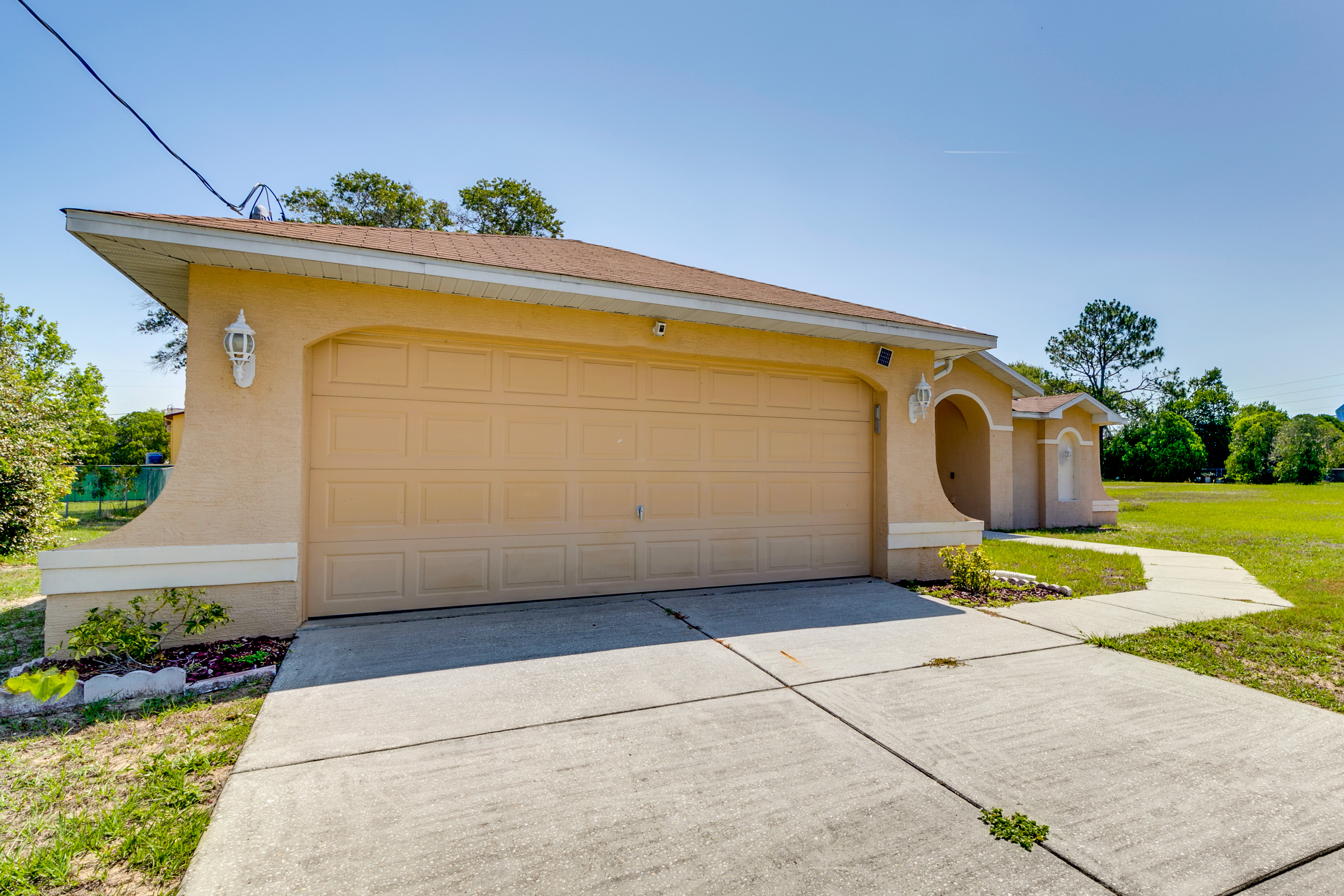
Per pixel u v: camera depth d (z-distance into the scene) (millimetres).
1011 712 3570
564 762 2898
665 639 4926
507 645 4699
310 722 3295
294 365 4844
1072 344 49562
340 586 5301
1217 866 2154
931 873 2096
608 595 6352
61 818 2350
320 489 5227
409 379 5535
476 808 2482
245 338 4598
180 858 2146
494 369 5867
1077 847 2258
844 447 7602
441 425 5652
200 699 3646
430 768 2816
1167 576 8344
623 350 6383
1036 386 14148
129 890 1991
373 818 2395
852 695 3801
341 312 5023
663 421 6621
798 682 4012
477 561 5801
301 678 3926
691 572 6750
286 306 4840
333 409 5273
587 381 6270
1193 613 6059
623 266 7145
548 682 3943
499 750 3012
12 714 3428
